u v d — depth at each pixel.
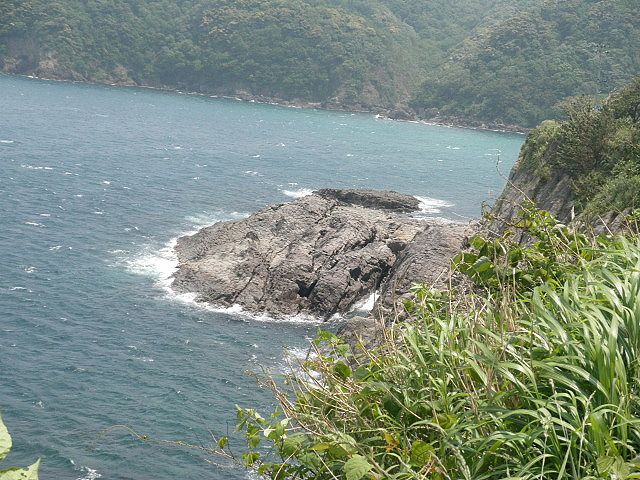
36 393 27.70
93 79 169.75
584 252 6.99
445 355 5.46
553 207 31.34
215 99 165.00
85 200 58.56
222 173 77.44
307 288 38.94
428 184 83.00
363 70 172.00
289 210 46.41
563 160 32.38
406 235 45.41
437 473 4.63
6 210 53.09
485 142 129.12
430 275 35.59
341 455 5.00
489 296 6.07
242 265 40.00
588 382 4.75
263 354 32.34
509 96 151.00
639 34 152.38
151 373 29.75
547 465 4.51
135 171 73.31
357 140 117.75
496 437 4.54
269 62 173.00
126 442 24.78
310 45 174.25
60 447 24.41
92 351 31.39
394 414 5.37
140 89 169.12
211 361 31.17
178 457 23.86
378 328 6.95
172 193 64.56
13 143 82.31
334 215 46.34
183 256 44.09
